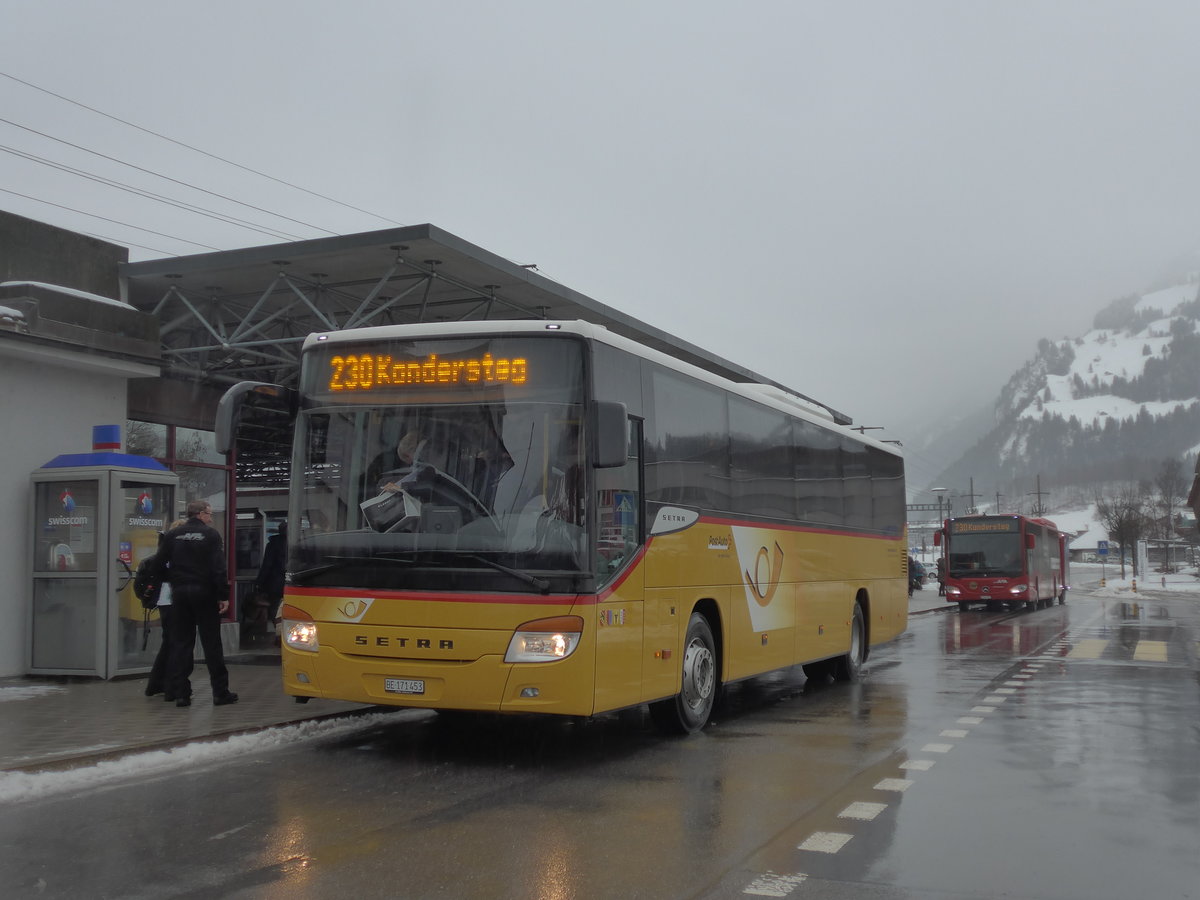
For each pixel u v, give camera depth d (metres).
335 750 9.52
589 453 8.56
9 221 14.24
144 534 13.95
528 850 6.30
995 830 6.87
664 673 9.79
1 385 13.64
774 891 5.61
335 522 8.91
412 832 6.70
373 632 8.63
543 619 8.34
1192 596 56.84
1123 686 14.88
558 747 9.77
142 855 6.18
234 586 18.25
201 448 17.84
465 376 8.84
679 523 10.23
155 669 11.98
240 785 8.04
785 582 13.08
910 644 23.53
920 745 9.98
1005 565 40.94
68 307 13.90
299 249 14.61
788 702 13.34
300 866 5.97
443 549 8.55
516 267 15.70
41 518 13.69
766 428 12.79
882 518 17.70
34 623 13.62
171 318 17.28
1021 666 18.06
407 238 14.06
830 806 7.48
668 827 6.86
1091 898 5.56
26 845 6.39
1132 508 113.88
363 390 9.04
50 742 9.24
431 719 11.39
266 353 17.78
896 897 5.55
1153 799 7.77
